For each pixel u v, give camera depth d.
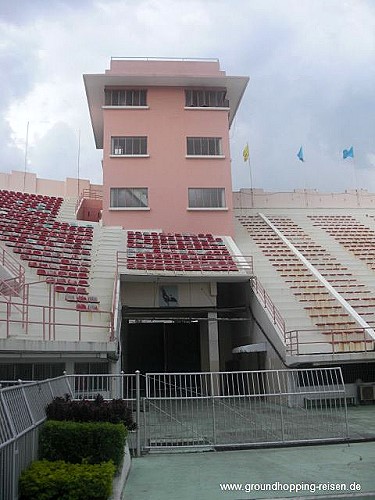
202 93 32.84
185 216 30.81
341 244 32.84
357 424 13.12
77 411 8.25
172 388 13.70
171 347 28.73
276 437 11.34
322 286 25.19
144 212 30.58
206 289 25.09
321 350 19.14
